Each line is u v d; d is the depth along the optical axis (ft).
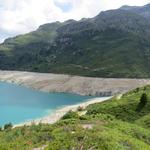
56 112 362.12
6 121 321.11
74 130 102.58
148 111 209.46
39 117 339.77
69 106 419.33
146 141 117.29
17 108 409.28
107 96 569.64
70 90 604.08
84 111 267.39
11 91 615.57
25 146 87.56
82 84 620.49
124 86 603.67
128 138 101.09
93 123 127.13
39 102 467.52
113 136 96.58
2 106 425.28
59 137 89.30
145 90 298.35
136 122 185.06
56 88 623.36
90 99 512.63
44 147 85.20
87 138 85.76
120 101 239.50
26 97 526.98
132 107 215.92
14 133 110.22
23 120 324.39
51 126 116.88
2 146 87.35
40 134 97.35
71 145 81.15
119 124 131.85
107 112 215.51
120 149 84.58
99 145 82.84
